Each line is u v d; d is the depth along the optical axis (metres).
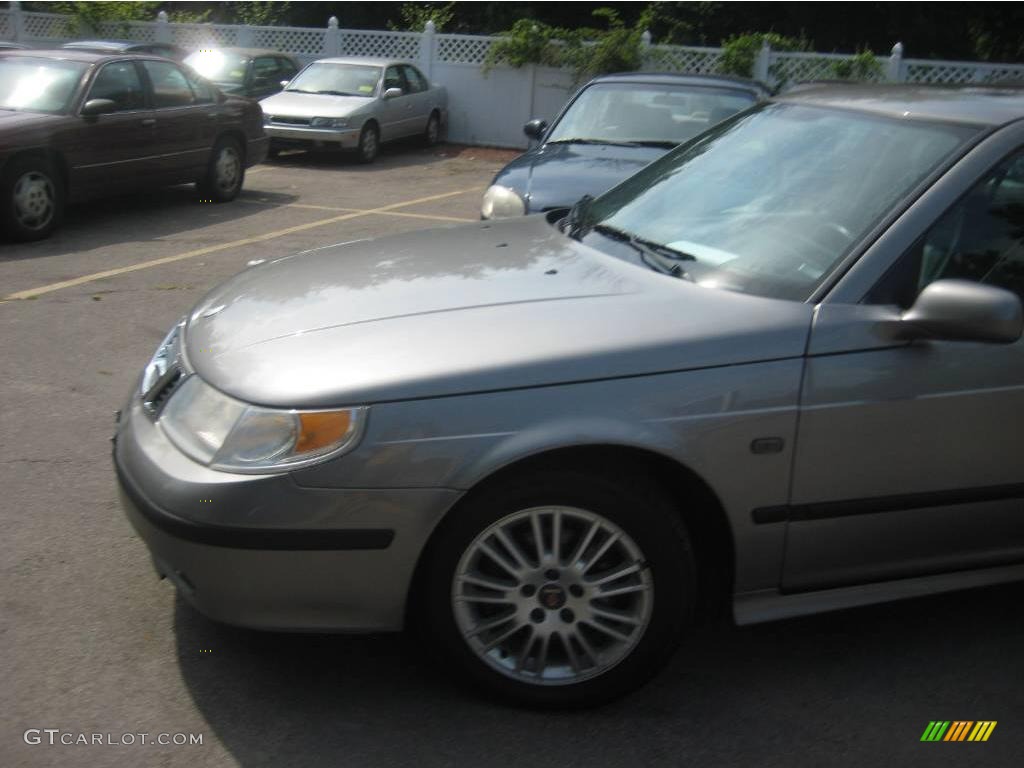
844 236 3.16
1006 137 3.19
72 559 3.72
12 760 2.72
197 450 2.84
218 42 20.42
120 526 3.98
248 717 2.93
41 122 9.19
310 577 2.76
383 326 3.00
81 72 9.83
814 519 3.02
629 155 7.35
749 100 7.97
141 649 3.21
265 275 3.66
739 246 3.34
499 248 3.74
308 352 2.91
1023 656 3.33
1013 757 2.85
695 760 2.81
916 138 3.35
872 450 3.00
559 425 2.75
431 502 2.74
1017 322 2.85
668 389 2.83
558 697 2.97
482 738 2.87
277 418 2.74
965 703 3.09
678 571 2.93
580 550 2.89
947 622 3.52
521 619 2.92
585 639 2.97
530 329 2.93
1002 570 3.34
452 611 2.87
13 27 21.28
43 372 5.70
